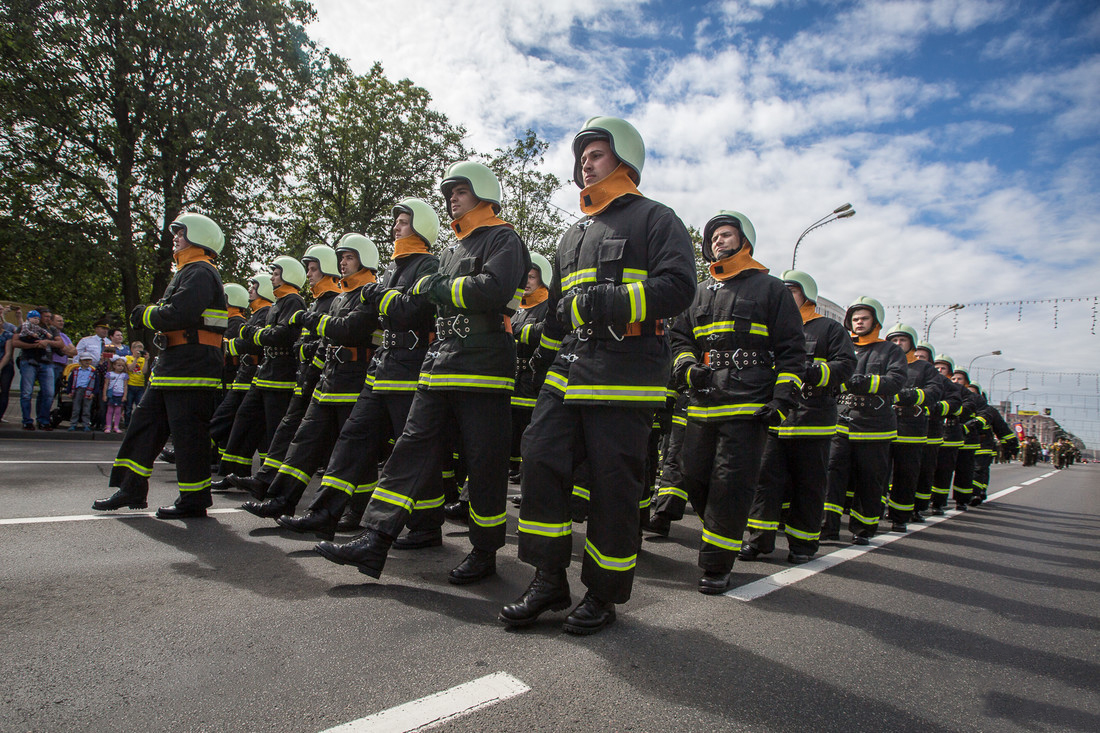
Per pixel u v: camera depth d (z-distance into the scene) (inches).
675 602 129.9
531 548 108.9
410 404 150.2
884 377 220.1
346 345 173.9
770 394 145.7
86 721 72.4
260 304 265.7
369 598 118.3
